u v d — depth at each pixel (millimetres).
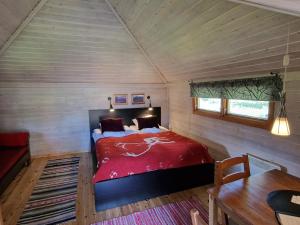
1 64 3314
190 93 4109
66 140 4504
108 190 2492
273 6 1076
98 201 2457
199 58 2938
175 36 2682
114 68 4023
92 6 2545
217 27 2088
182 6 2061
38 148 4305
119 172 2559
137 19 2699
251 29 1862
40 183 3152
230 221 1630
